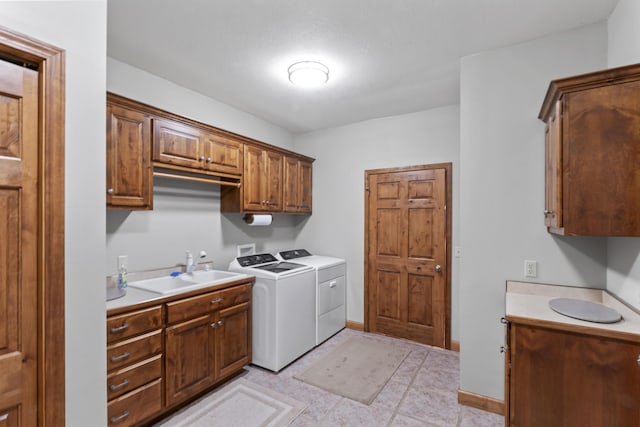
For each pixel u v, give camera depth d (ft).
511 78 6.90
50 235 3.48
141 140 7.13
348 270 12.49
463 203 7.35
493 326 7.04
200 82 8.80
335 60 7.56
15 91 3.34
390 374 8.66
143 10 5.67
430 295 10.75
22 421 3.38
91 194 3.83
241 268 9.74
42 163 3.45
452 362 9.42
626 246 5.31
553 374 4.75
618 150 4.51
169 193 8.86
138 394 6.12
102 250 3.93
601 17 5.98
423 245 10.89
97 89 3.90
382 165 11.76
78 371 3.71
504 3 5.55
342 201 12.67
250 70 8.09
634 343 4.26
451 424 6.56
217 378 7.79
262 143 10.48
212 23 6.10
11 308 3.35
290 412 6.96
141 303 6.19
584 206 4.71
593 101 4.64
